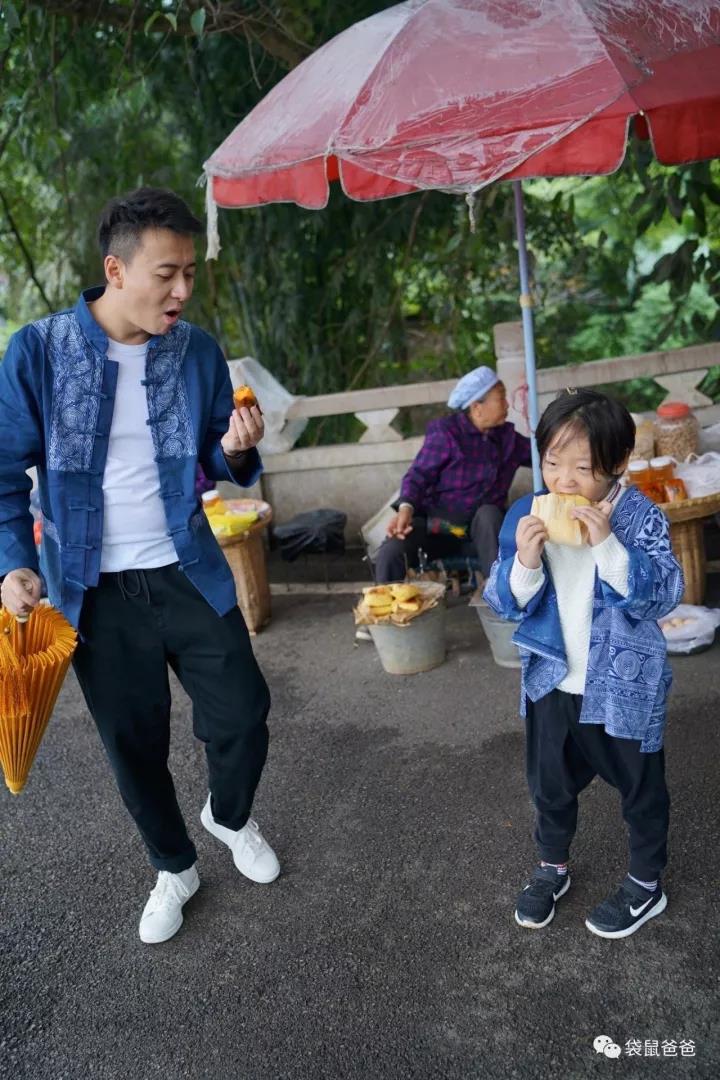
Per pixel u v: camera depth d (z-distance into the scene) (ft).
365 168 9.48
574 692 7.66
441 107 9.27
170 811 8.82
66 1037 7.97
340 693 13.69
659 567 7.20
